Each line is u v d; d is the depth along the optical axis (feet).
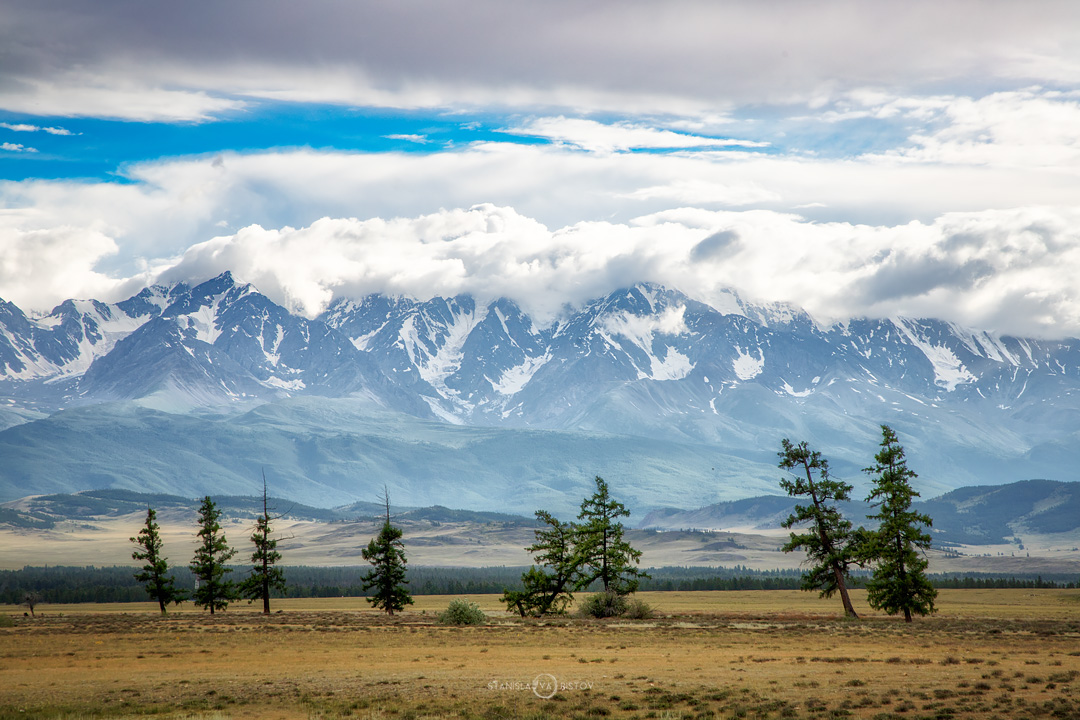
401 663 239.30
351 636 325.83
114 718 167.43
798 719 156.56
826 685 187.21
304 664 240.53
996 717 155.22
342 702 179.01
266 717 166.09
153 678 217.15
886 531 364.99
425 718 163.12
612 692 184.96
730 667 218.79
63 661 254.27
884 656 237.66
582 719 160.15
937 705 164.96
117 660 255.29
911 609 377.91
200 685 204.95
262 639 317.22
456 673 215.92
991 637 298.15
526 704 174.19
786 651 255.09
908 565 369.30
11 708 179.32
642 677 203.82
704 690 184.34
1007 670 206.18
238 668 234.17
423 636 321.73
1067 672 200.85
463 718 162.81
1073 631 324.80
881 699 170.30
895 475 372.38
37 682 213.46
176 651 278.26
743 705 168.04
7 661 255.50
